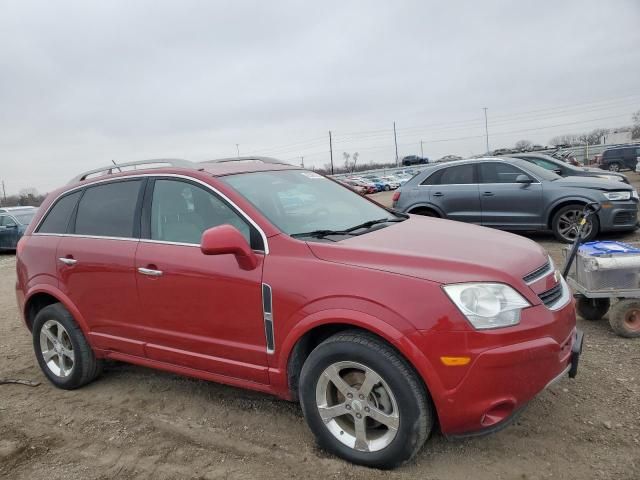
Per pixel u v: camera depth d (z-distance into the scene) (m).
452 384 2.70
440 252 3.07
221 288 3.41
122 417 3.96
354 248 3.12
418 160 79.88
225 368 3.50
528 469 2.91
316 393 3.10
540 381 2.79
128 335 4.03
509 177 9.98
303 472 3.03
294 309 3.10
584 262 4.80
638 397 3.61
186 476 3.11
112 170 4.53
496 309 2.74
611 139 73.06
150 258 3.78
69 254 4.33
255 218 3.43
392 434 2.88
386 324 2.79
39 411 4.20
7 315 7.73
